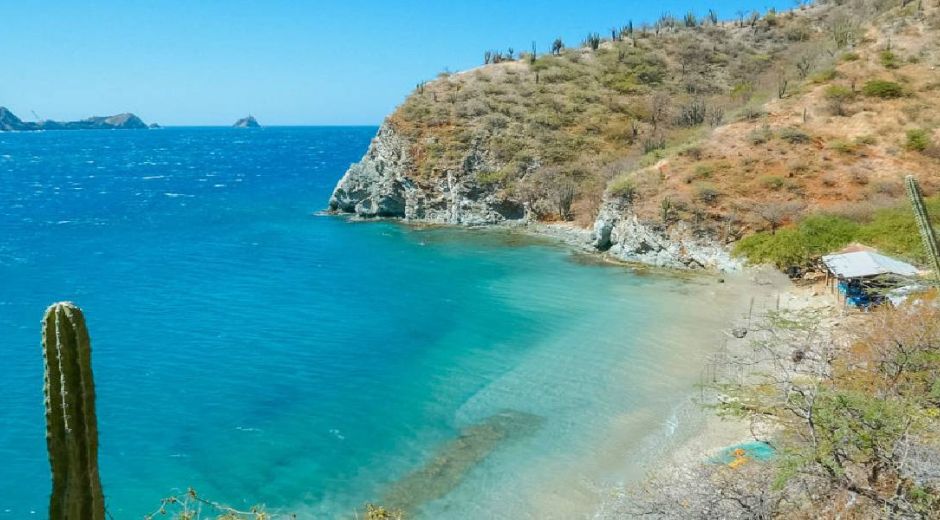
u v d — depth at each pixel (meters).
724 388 18.58
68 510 5.87
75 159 166.88
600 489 17.83
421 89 74.31
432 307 35.88
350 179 68.56
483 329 31.91
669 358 26.78
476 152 64.12
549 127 66.94
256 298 38.31
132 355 29.14
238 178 112.62
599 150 63.88
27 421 23.23
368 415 23.11
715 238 41.56
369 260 47.81
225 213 71.25
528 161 62.50
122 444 21.19
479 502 17.62
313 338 31.31
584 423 21.66
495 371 26.56
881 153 45.62
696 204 43.59
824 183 43.03
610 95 73.25
